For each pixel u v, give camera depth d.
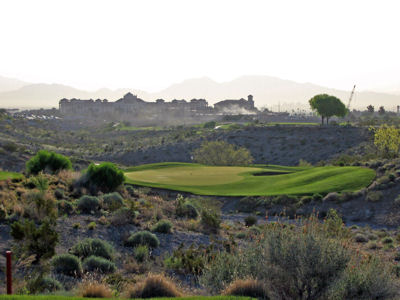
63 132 199.62
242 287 10.16
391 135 75.44
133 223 21.84
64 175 32.25
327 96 125.00
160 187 46.62
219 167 67.31
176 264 15.94
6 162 77.25
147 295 10.94
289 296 10.46
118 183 31.77
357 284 10.23
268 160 107.94
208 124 171.75
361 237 26.92
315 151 105.62
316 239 10.78
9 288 9.40
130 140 164.00
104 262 14.41
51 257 13.59
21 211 18.27
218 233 25.09
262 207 41.22
